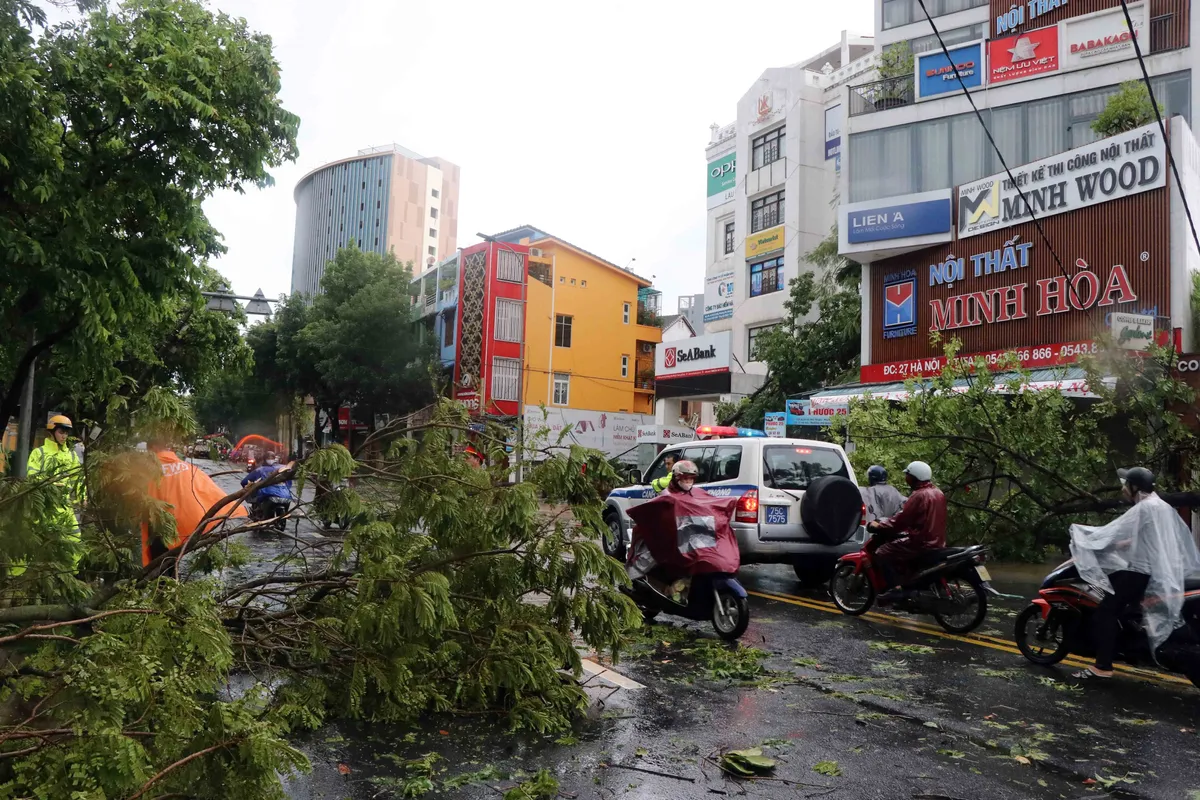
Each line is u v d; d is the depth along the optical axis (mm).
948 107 19750
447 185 126875
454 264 42750
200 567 5320
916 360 19375
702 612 7441
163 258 7703
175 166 7402
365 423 43375
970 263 18609
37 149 6508
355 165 124438
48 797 2684
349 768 4102
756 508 9883
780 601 9672
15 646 4031
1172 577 5754
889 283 20406
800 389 24922
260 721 3348
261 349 43594
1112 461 12156
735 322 32812
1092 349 12898
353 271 41094
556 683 5012
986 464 12484
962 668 6461
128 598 3664
